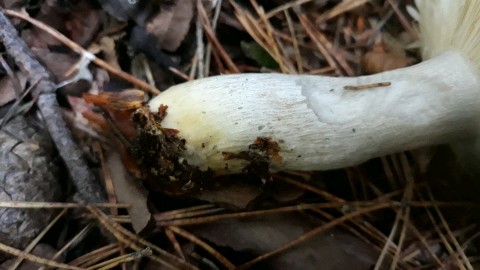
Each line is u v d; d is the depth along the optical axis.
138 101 0.09
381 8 0.12
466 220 0.11
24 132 0.10
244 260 0.10
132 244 0.09
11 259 0.09
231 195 0.10
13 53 0.10
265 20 0.12
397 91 0.09
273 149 0.09
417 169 0.11
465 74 0.09
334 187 0.11
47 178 0.09
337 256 0.09
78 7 0.11
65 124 0.10
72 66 0.11
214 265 0.09
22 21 0.11
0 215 0.09
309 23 0.12
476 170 0.11
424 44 0.11
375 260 0.10
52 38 0.11
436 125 0.09
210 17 0.12
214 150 0.09
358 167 0.11
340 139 0.09
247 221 0.10
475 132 0.10
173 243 0.09
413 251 0.10
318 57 0.12
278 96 0.09
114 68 0.11
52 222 0.09
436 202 0.11
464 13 0.09
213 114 0.09
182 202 0.10
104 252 0.09
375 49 0.12
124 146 0.10
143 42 0.11
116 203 0.10
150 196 0.10
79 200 0.09
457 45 0.10
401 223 0.11
